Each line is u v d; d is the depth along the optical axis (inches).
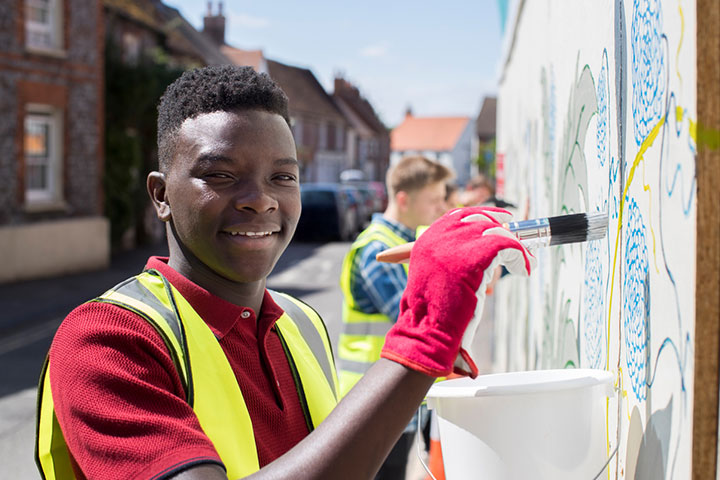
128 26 714.2
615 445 47.1
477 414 42.0
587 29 58.7
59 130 542.9
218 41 1596.9
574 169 65.3
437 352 34.1
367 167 2603.3
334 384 56.4
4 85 481.4
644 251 39.2
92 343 39.1
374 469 33.5
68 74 546.9
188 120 45.1
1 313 384.5
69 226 541.3
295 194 47.4
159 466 34.9
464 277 34.8
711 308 29.8
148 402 37.6
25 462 177.8
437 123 3762.3
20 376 263.1
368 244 113.7
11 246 482.9
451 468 44.4
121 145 637.9
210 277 46.4
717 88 29.5
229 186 44.3
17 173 495.2
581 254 61.3
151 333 41.0
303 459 33.1
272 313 49.9
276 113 46.5
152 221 760.3
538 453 41.3
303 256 722.8
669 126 34.2
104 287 483.8
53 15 535.8
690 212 31.0
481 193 263.1
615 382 46.7
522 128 145.6
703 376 30.0
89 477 36.0
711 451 29.9
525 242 44.2
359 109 2645.2
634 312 41.7
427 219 117.3
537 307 99.3
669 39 34.2
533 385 41.0
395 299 109.9
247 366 46.6
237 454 42.0
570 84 68.4
